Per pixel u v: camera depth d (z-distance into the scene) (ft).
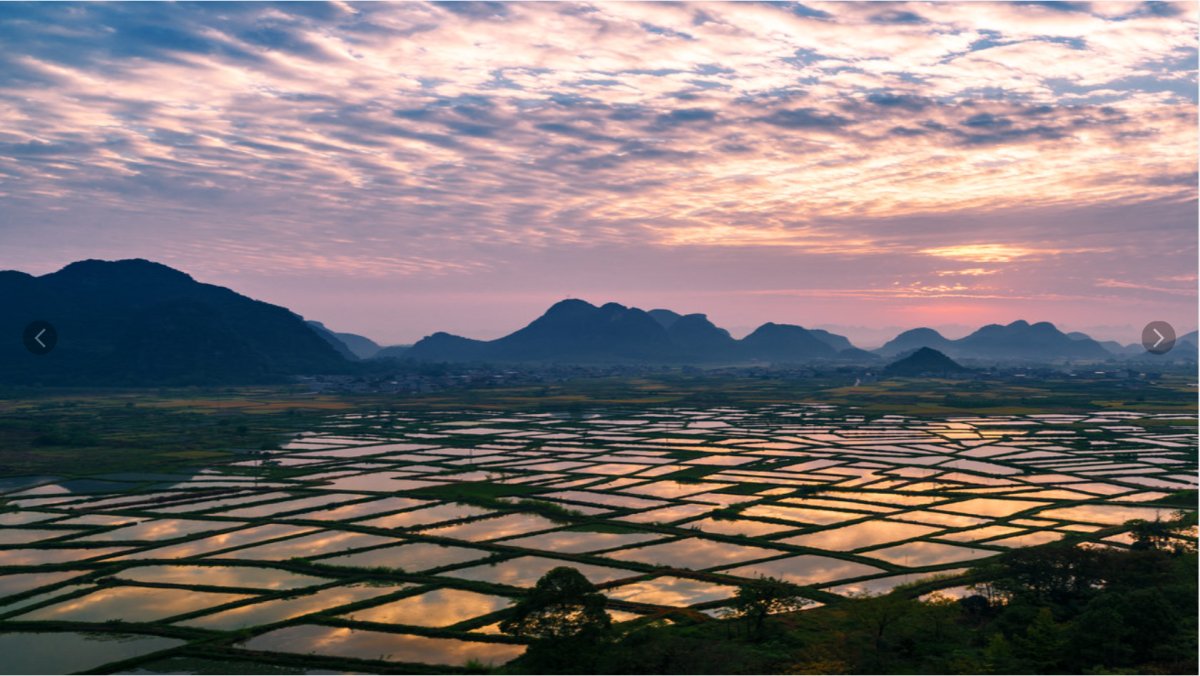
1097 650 202.80
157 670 225.35
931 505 439.22
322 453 640.99
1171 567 262.88
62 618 265.34
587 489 490.49
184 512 422.82
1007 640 223.10
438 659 232.32
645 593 287.69
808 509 431.84
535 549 346.74
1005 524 393.29
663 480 521.65
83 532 379.76
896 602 233.76
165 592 291.99
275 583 303.07
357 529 384.06
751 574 310.04
